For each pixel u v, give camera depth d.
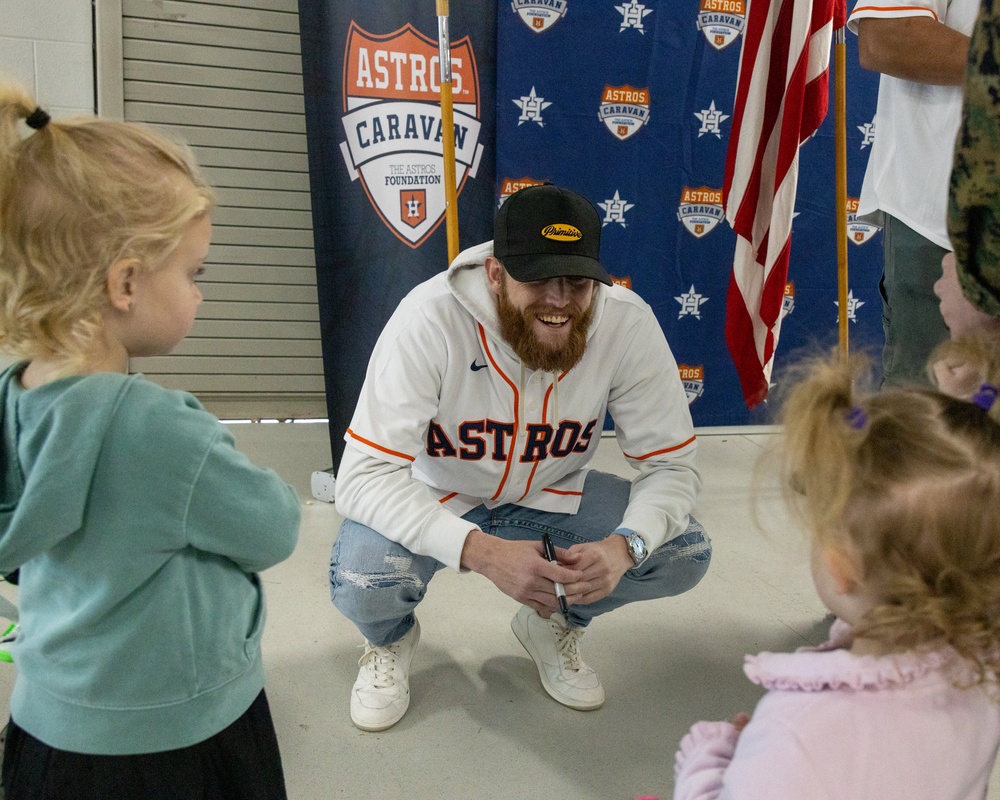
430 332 1.46
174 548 0.85
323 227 2.51
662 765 1.47
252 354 3.05
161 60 2.71
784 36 2.18
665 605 2.01
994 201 0.75
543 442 1.56
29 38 2.59
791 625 1.94
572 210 1.38
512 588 1.35
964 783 0.69
